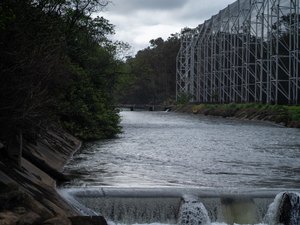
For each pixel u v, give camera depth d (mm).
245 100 86438
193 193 15508
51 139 23625
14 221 9234
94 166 21859
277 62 70125
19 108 12484
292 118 58531
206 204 15070
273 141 36562
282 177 19828
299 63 67500
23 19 12758
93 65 38281
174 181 18469
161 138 38531
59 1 21234
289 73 68312
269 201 15367
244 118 75125
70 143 27953
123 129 49906
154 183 17875
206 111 96375
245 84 85750
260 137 40344
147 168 21812
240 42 91062
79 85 32375
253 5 84062
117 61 43281
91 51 36438
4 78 12250
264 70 79562
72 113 32000
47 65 12984
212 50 106312
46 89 13609
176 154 27609
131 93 156625
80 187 16031
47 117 14867
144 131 46812
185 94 123250
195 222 14469
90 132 34531
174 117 85125
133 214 14656
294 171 21469
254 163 24078
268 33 74750
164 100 155250
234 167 22641
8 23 11914
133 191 15367
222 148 31266
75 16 28375
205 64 112312
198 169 21859
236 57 92250
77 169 20750
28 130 14406
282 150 30172
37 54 12664
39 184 14078
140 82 152500
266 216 15047
